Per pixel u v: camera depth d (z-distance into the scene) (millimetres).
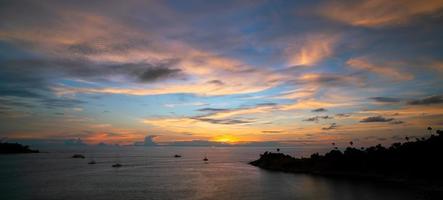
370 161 140750
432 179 107000
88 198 79188
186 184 107938
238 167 197375
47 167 188125
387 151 143500
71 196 82062
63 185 103938
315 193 87500
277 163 190125
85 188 96750
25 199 77750
